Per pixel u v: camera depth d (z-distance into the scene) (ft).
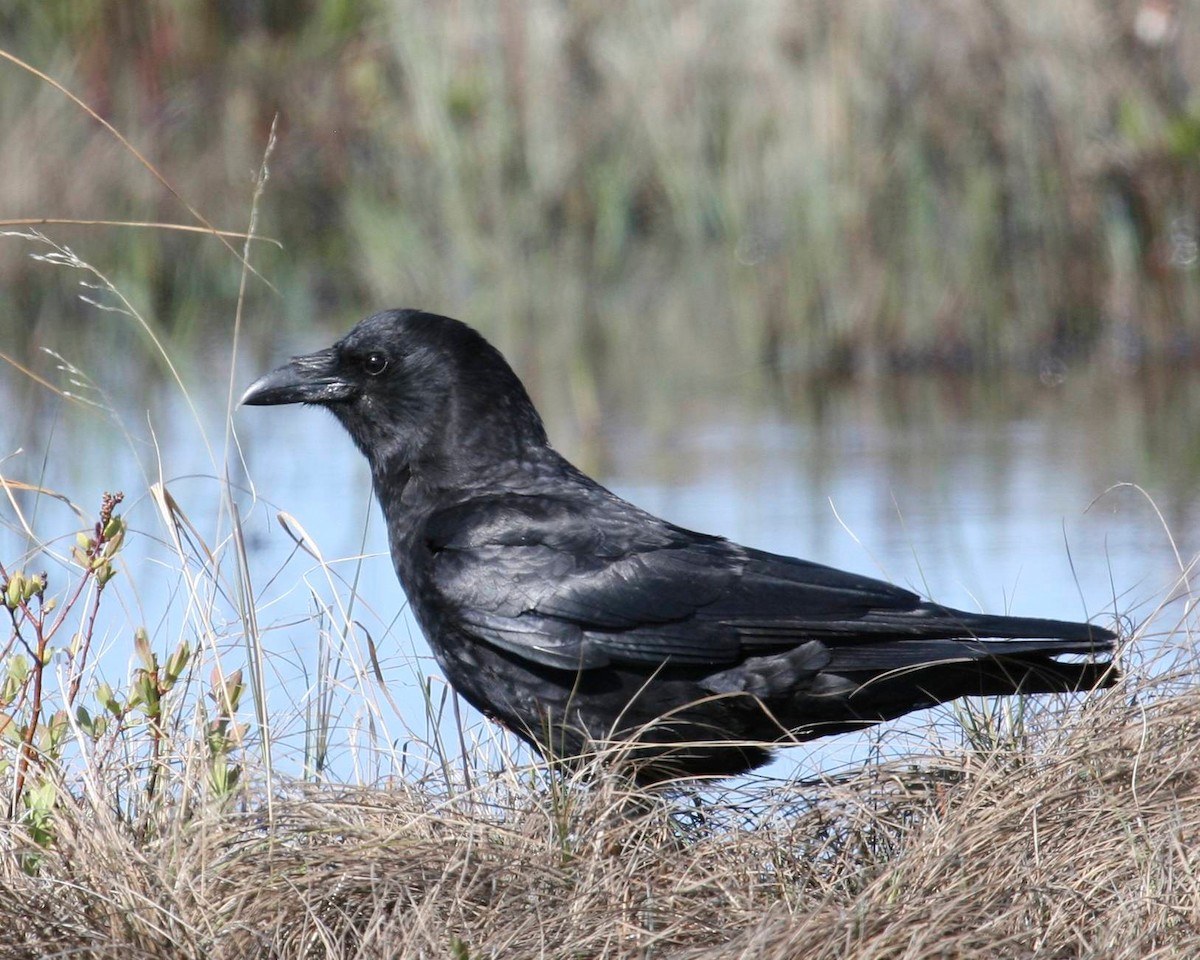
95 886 20.48
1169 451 47.62
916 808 22.93
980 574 36.91
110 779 23.24
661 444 50.11
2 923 19.80
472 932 20.24
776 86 70.74
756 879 21.76
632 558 26.58
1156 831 21.15
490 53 77.71
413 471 29.01
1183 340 62.03
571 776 24.41
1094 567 37.04
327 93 78.43
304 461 48.57
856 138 66.03
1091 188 64.03
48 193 68.85
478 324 69.51
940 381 59.82
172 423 51.88
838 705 25.70
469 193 76.38
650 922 20.31
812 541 39.63
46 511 43.11
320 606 29.17
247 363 58.90
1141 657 26.14
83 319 65.87
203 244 71.15
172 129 74.38
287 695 26.96
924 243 64.49
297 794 23.35
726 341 65.67
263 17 79.66
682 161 75.82
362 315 69.05
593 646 26.21
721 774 26.58
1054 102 64.59
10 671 23.62
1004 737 25.11
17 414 52.75
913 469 46.47
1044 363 61.36
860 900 19.99
